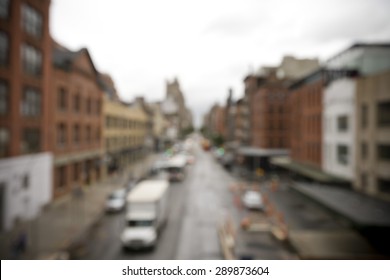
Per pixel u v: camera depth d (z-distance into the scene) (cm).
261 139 5500
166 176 5050
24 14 2381
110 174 4841
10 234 2066
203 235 2148
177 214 2727
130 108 6450
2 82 2152
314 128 3600
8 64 2198
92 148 4012
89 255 1777
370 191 2380
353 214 1595
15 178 2262
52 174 2883
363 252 1659
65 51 3666
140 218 1961
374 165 2339
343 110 2848
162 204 2278
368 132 2428
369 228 1444
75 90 3450
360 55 2739
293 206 3008
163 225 2336
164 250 1864
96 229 2267
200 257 1756
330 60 3344
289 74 5962
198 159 8488
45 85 2688
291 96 4572
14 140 2272
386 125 2200
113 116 5034
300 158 4153
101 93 4353
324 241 1853
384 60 2734
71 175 3372
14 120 2259
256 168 5391
